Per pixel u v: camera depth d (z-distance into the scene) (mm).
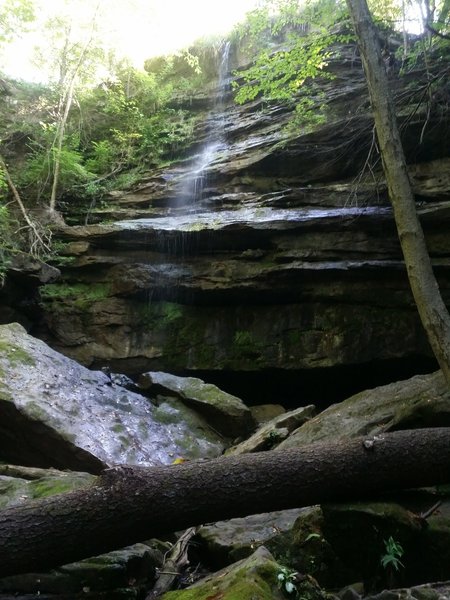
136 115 13570
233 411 7723
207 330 9953
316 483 3980
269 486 3916
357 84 11570
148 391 8305
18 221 10656
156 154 12852
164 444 6844
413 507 4211
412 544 3762
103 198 11992
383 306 9273
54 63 13828
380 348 9117
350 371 9359
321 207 10305
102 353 9914
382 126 6723
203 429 7547
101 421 6672
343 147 10727
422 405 5023
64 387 6973
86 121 13586
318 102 11617
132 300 10227
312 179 11008
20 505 3492
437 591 3186
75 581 3744
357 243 9523
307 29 13312
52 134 12352
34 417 6133
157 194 11680
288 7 10148
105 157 12773
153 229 10156
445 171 10016
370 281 9383
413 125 10039
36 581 3697
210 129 12883
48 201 11633
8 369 6746
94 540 3480
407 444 4191
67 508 3455
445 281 9148
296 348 9477
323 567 3936
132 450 6430
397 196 6410
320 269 9359
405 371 9359
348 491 4059
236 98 10164
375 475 4082
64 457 6141
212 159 11875
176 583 4262
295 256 9562
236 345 9758
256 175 11328
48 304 10219
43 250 10398
